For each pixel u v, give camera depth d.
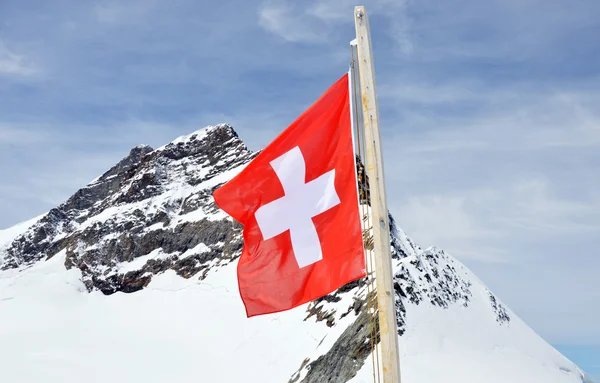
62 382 106.44
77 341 125.75
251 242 14.97
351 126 14.15
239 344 109.81
